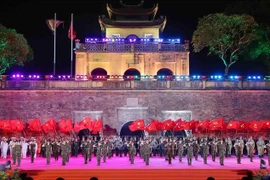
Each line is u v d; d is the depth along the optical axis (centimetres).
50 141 3716
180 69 5553
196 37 5406
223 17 5162
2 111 4525
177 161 3653
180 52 5553
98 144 3434
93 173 3081
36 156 4041
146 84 4631
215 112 4603
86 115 4447
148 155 3428
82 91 4581
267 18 5412
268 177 2569
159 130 4197
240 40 5225
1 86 4547
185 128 4041
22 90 4544
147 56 5578
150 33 5959
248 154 3859
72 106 4569
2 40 4881
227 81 4656
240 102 4622
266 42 5341
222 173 3073
